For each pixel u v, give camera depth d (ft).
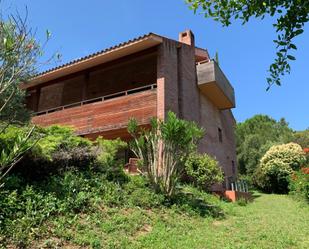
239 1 11.68
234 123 84.58
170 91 47.39
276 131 138.62
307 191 43.73
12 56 12.16
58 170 27.22
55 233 19.34
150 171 32.58
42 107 69.82
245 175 109.81
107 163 31.94
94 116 50.19
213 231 26.37
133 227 23.47
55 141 28.94
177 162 32.48
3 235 17.48
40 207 21.29
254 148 119.44
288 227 28.94
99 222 22.49
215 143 64.03
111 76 61.05
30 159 23.97
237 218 32.53
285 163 71.82
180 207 30.86
